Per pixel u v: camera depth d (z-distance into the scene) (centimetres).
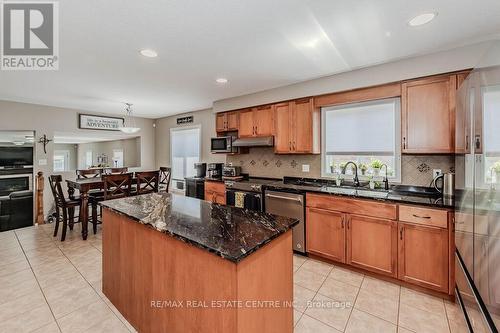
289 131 356
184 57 249
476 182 142
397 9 169
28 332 175
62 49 227
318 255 288
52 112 469
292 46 226
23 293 223
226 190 391
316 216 288
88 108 496
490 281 122
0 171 413
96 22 183
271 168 412
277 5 164
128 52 235
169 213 178
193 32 199
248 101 398
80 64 263
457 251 187
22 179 434
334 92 309
